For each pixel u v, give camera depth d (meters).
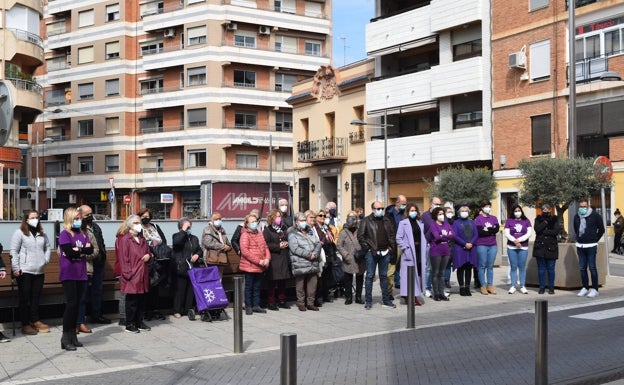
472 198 24.23
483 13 31.55
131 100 59.62
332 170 41.38
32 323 10.85
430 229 14.34
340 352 9.34
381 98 36.81
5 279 10.99
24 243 10.48
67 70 61.84
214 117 55.09
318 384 7.62
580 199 16.80
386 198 34.31
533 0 29.23
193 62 55.59
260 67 56.88
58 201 63.25
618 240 26.59
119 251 10.80
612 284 16.64
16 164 36.47
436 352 9.27
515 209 15.33
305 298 13.38
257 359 9.02
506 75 30.47
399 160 35.47
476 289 16.08
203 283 11.98
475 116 32.41
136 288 10.73
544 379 6.71
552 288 15.05
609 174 17.20
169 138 56.88
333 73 41.12
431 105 34.28
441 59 34.12
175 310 12.34
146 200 59.34
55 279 11.38
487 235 14.99
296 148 44.78
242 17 55.62
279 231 13.15
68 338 9.66
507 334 10.44
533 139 29.31
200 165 55.78
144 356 9.24
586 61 27.61
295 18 57.88
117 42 59.47
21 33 36.38
